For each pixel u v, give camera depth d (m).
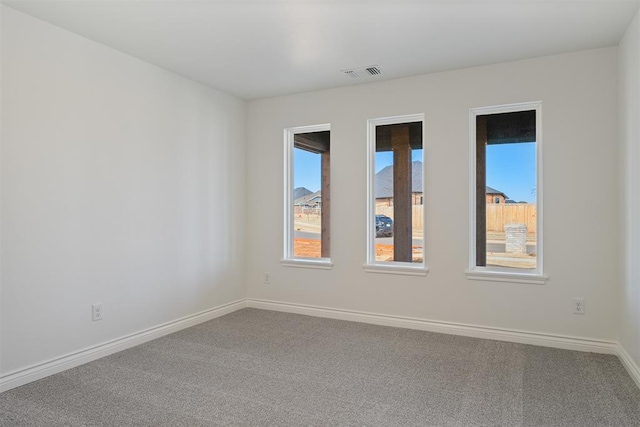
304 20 2.74
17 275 2.58
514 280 3.44
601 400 2.37
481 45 3.14
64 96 2.85
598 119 3.19
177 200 3.80
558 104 3.32
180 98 3.84
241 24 2.80
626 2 2.49
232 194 4.53
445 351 3.22
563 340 3.29
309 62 3.51
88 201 3.01
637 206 2.59
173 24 2.79
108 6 2.53
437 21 2.75
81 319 2.96
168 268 3.70
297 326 3.93
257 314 4.39
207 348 3.30
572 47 3.18
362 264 4.10
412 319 3.86
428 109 3.79
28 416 2.19
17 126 2.57
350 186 4.16
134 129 3.38
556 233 3.32
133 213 3.36
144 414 2.21
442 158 3.73
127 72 3.32
